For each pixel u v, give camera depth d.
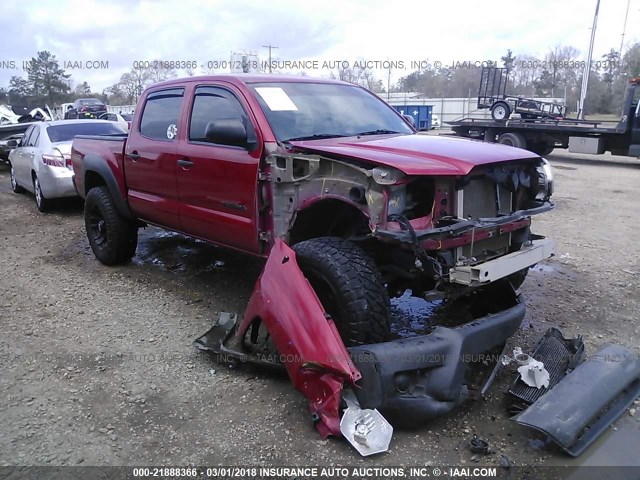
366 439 2.93
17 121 19.94
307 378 3.13
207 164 4.40
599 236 7.60
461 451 2.99
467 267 3.31
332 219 4.00
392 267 3.63
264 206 4.03
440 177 3.38
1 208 9.75
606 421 3.14
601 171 15.60
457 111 42.66
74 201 10.02
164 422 3.22
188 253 6.61
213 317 4.70
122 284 5.55
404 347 3.07
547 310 4.88
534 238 4.13
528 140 18.53
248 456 2.92
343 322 3.32
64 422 3.21
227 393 3.53
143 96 5.38
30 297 5.21
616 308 4.95
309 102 4.52
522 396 3.37
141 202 5.32
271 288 3.39
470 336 3.21
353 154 3.46
